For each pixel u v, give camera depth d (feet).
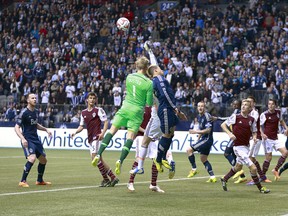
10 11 227.20
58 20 214.07
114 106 158.40
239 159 64.95
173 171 62.85
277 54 176.04
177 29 198.49
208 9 211.82
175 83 170.71
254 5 199.52
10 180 76.59
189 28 197.67
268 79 163.43
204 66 181.16
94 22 206.39
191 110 150.20
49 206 51.55
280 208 51.83
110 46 195.93
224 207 52.08
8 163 108.58
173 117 61.16
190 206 52.47
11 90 183.42
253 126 65.10
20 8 220.64
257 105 148.66
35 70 188.96
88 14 212.23
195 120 146.92
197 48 185.26
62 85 177.06
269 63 168.45
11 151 147.95
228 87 161.68
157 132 62.69
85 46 201.36
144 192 63.00
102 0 223.30
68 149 160.25
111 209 49.98
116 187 68.18
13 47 206.18
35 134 70.23
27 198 57.16
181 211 49.32
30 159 68.74
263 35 184.03
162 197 58.90
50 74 185.37
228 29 189.47
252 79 162.50
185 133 150.61
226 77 167.02
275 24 192.95
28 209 49.70
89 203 53.67
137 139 70.03
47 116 163.73
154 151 68.64
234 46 183.52
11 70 191.21
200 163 113.70
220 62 174.81
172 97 61.00
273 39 180.75
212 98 158.20
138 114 61.82
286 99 151.94
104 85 172.55
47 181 75.82
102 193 61.82
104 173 68.44
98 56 192.75
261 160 126.31
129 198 57.62
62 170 94.63
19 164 106.22
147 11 213.87
